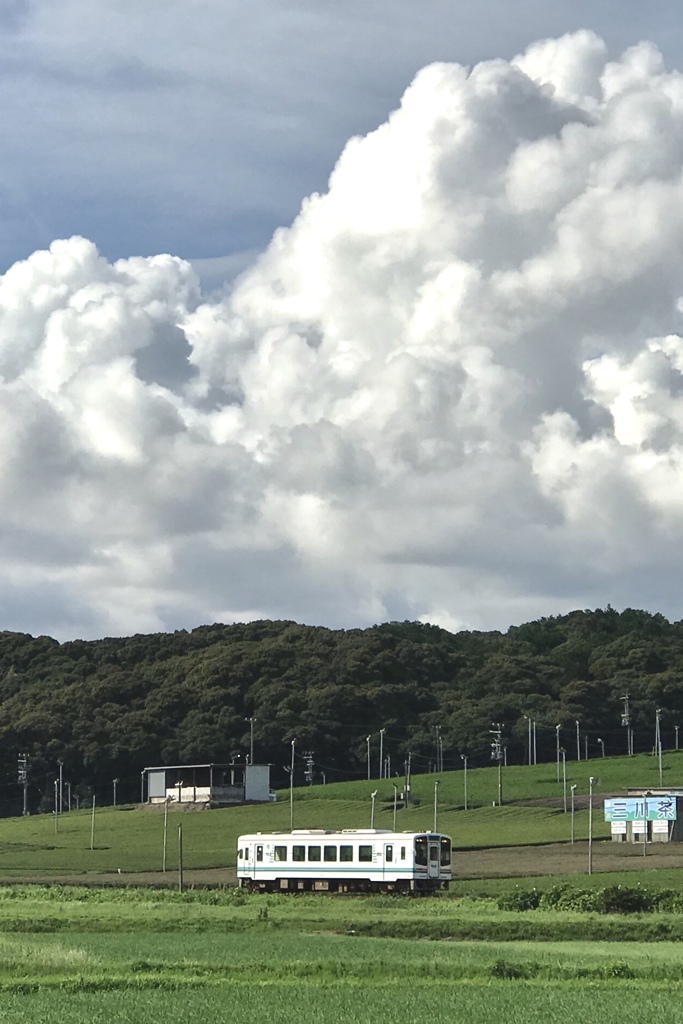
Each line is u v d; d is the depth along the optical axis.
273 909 87.81
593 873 113.38
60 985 49.81
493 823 183.62
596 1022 41.28
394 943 65.69
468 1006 44.47
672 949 63.53
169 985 49.72
